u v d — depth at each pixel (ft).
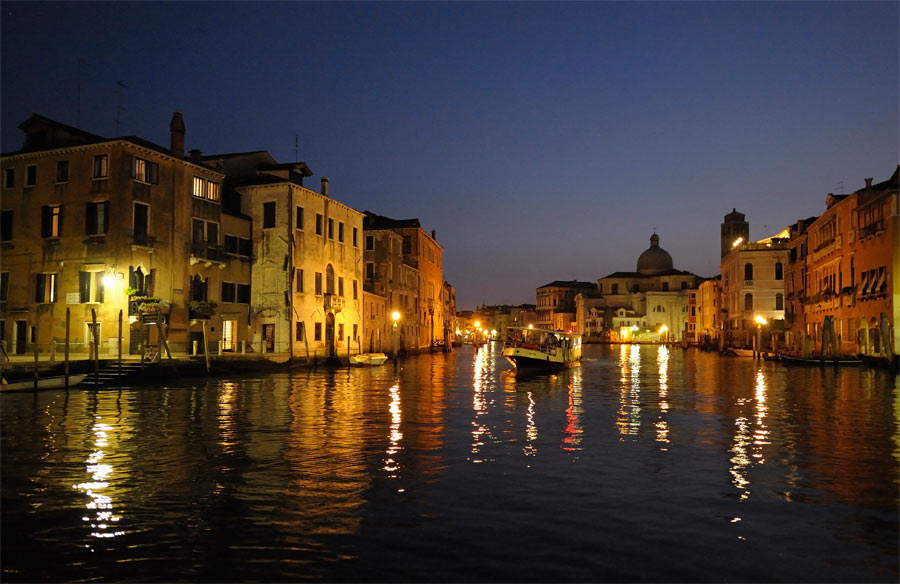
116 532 29.14
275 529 29.48
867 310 141.90
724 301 263.29
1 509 32.40
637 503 33.55
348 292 160.86
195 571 24.94
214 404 72.59
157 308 97.30
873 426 58.75
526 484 37.29
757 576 24.56
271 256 134.51
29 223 109.29
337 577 24.36
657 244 444.96
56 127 110.63
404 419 62.80
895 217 128.47
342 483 37.42
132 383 92.17
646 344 371.97
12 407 68.54
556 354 140.56
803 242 195.42
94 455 44.80
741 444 49.75
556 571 24.88
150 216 109.19
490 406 74.08
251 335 134.31
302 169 150.00
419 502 33.60
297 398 80.33
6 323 110.22
